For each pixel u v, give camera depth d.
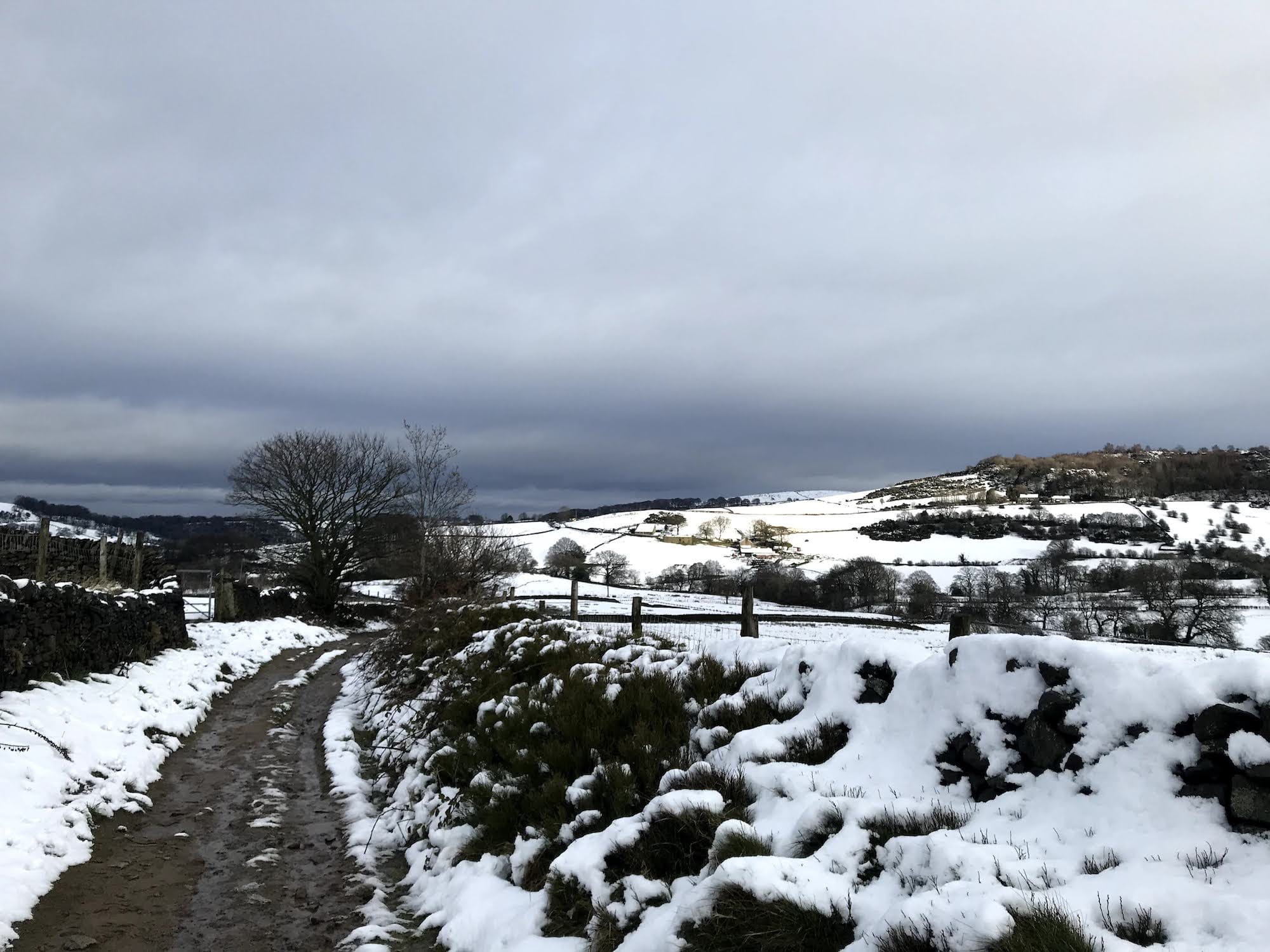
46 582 11.59
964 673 4.98
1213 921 2.79
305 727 11.79
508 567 28.59
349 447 38.59
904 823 4.11
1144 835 3.48
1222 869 3.10
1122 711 4.04
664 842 4.78
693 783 5.27
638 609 11.10
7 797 6.40
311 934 5.05
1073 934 2.78
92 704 9.63
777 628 21.17
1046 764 4.25
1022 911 2.95
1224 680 3.74
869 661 5.83
